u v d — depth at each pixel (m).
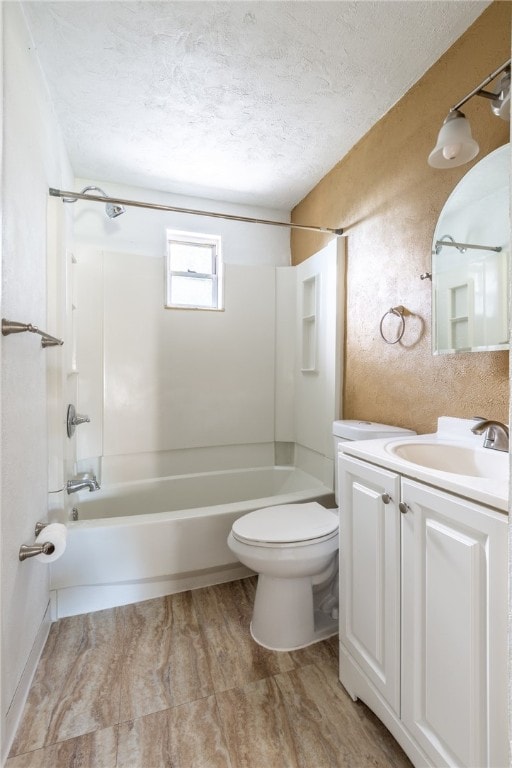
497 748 0.67
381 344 1.75
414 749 0.88
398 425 1.65
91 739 1.02
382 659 1.00
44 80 1.46
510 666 0.57
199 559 1.73
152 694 1.17
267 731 1.05
